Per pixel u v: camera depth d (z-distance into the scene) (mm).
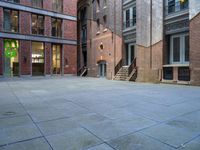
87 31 32188
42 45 30281
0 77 26141
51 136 4383
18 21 27953
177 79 16219
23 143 4008
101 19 27938
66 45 32688
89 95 10398
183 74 15766
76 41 33844
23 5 27984
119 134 4500
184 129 4828
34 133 4570
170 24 17125
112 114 6305
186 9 15719
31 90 12836
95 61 29578
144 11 19531
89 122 5434
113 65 24719
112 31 25062
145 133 4559
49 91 12266
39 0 29969
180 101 8508
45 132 4637
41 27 30219
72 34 33312
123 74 22172
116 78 23016
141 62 19875
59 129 4848
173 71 16562
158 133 4559
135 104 7898
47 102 8445
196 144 3941
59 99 9188
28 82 19750
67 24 32719
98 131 4703
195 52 14609
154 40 18359
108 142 4051
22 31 27906
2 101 8734
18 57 27938
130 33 22297
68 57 32906
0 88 14086
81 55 35031
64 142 4051
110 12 25531
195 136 4367
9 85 16438
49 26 30656
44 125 5164
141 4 19906
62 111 6742
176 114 6273
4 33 26297
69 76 32312
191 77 14992
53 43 31578
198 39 14383
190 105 7656
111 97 9680
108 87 14438
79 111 6730
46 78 26969
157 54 18031
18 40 27812
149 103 8094
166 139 4199
